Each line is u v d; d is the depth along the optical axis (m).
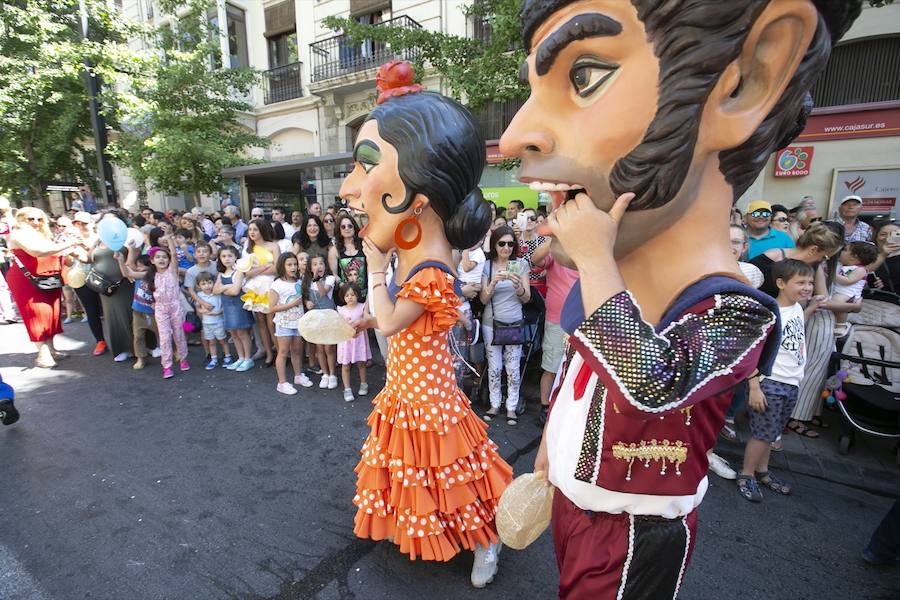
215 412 3.86
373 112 1.76
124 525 2.46
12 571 2.16
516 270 3.56
